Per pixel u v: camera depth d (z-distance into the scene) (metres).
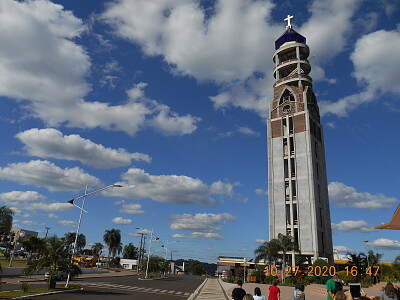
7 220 64.81
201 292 34.25
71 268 27.05
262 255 56.94
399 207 12.26
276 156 77.69
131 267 126.25
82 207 30.53
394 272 34.69
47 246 26.56
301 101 78.31
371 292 27.39
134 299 23.44
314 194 70.06
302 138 75.06
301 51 86.19
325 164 81.44
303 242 66.94
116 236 125.06
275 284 12.59
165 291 33.12
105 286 34.09
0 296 18.55
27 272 26.05
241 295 11.34
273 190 75.06
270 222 72.69
